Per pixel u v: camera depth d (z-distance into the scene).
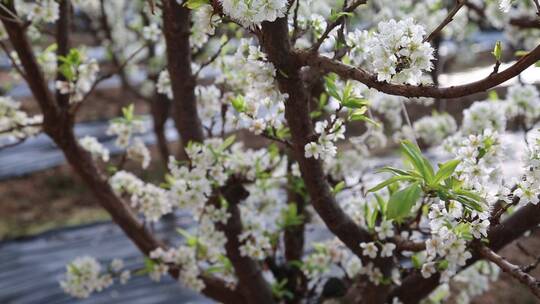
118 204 3.40
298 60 2.07
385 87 1.70
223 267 3.34
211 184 2.93
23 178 10.53
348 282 3.29
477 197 1.76
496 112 2.87
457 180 1.86
